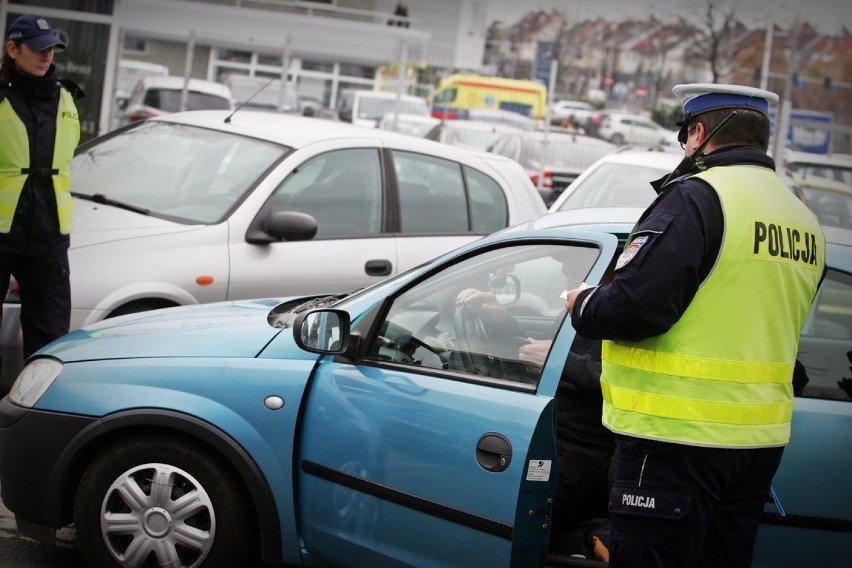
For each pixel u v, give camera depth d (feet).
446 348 13.33
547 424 12.03
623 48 120.26
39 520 14.71
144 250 21.79
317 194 24.18
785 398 11.25
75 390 14.47
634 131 88.38
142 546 14.23
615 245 13.10
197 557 14.16
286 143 24.53
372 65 76.02
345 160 24.86
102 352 14.83
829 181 61.72
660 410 10.84
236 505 14.03
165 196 23.73
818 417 13.20
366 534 13.26
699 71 120.67
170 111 72.79
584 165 60.34
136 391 14.16
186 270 21.93
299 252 23.43
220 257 22.39
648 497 10.97
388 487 13.00
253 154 24.29
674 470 10.93
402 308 13.89
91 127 57.62
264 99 74.49
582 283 12.99
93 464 14.42
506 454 12.12
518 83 71.61
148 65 83.20
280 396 13.78
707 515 11.09
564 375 14.17
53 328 20.48
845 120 111.04
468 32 107.55
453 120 64.39
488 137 61.67
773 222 11.00
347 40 83.66
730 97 11.37
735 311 10.79
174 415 13.87
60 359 14.98
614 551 11.27
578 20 118.93
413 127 64.34
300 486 13.79
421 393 13.02
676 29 120.06
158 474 14.15
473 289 13.58
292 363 13.97
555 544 13.93
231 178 23.76
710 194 10.82
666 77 120.47
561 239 13.43
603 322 10.76
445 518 12.53
